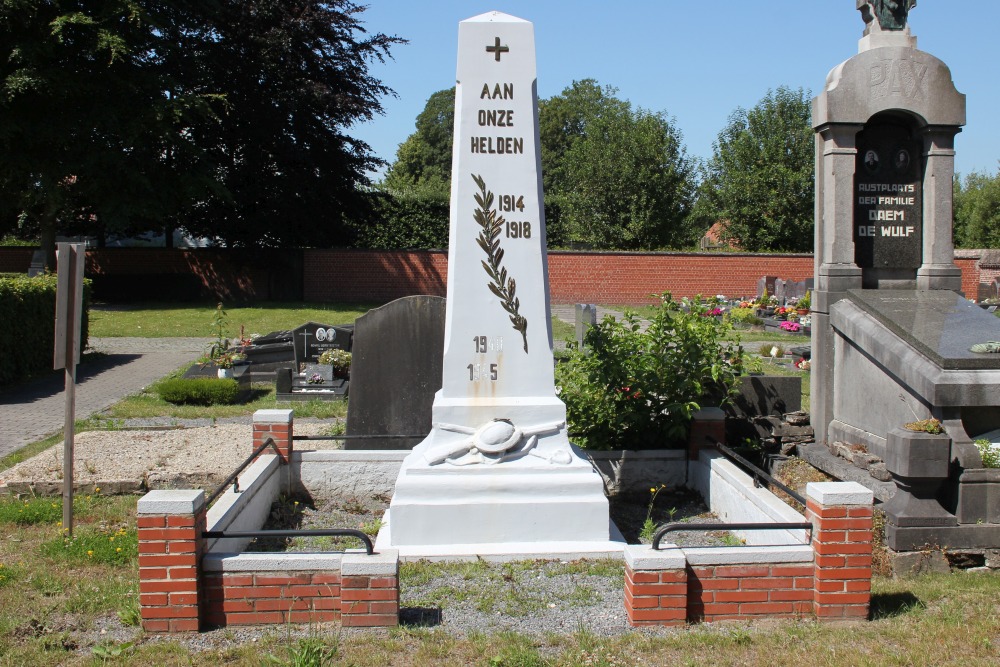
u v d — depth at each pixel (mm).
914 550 6430
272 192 34844
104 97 27656
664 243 45625
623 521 7672
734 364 8961
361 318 9875
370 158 37469
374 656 4633
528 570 6055
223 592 5074
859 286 8688
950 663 4574
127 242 46719
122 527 7211
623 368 8586
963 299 8320
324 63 35062
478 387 6773
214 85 32438
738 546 5254
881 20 8734
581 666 4527
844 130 8570
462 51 6699
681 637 4871
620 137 45531
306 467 8352
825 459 7934
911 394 7262
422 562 6180
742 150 44594
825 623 5125
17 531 7152
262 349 16312
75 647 4859
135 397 14477
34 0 25219
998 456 6719
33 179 28000
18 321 16047
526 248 6773
